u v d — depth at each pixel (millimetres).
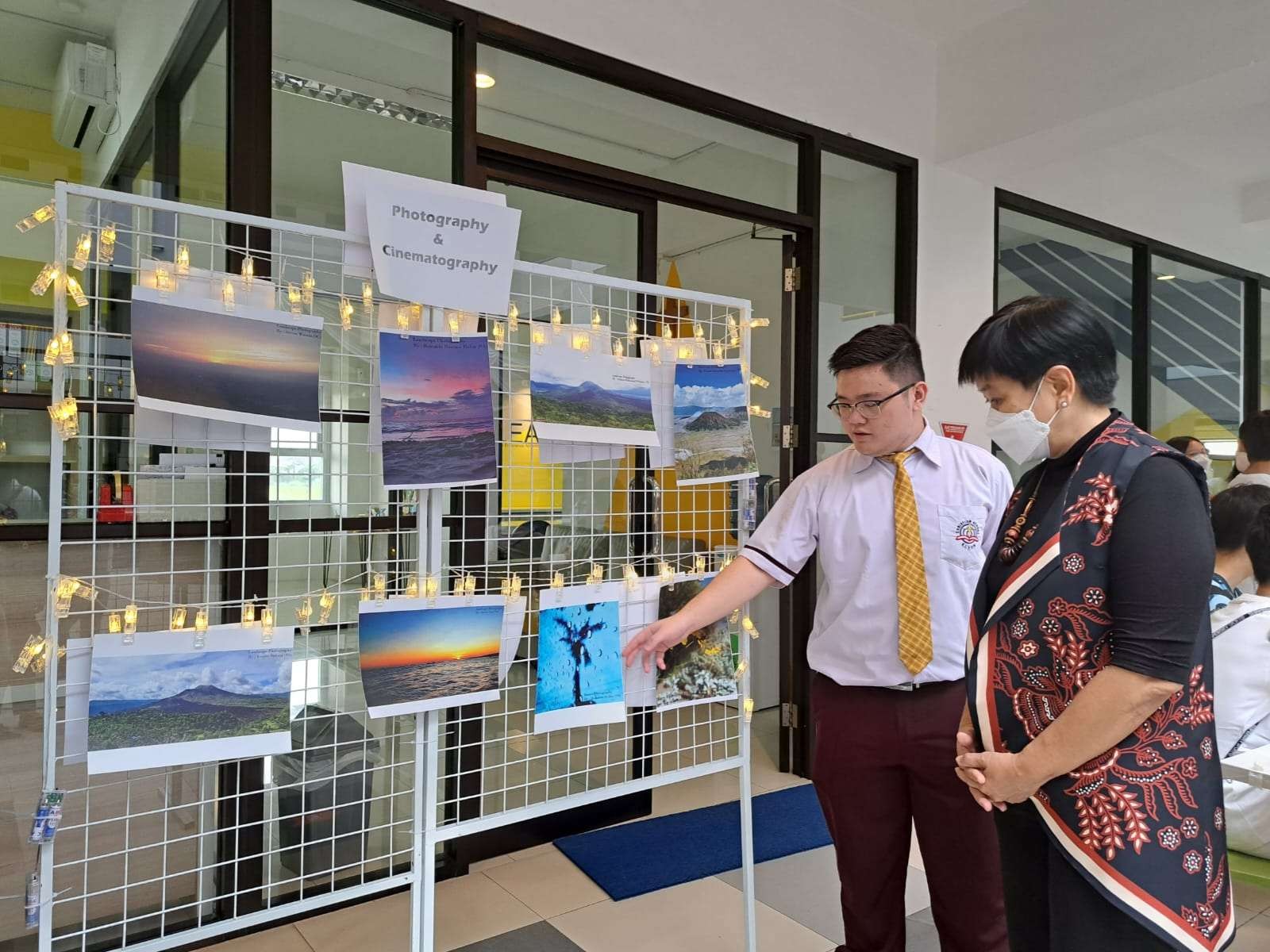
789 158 3338
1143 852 1002
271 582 2207
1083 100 3223
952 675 1633
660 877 2529
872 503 1707
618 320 2934
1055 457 1182
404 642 1466
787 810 3070
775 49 3178
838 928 2252
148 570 2055
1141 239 4688
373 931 2219
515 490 2375
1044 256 4320
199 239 2139
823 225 3445
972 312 3889
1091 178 4301
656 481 2404
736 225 3979
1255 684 1881
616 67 2760
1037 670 1105
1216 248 5117
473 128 2516
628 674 1759
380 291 1431
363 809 1589
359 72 2359
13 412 1932
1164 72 3000
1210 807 1033
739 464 1912
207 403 1280
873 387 1626
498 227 1511
